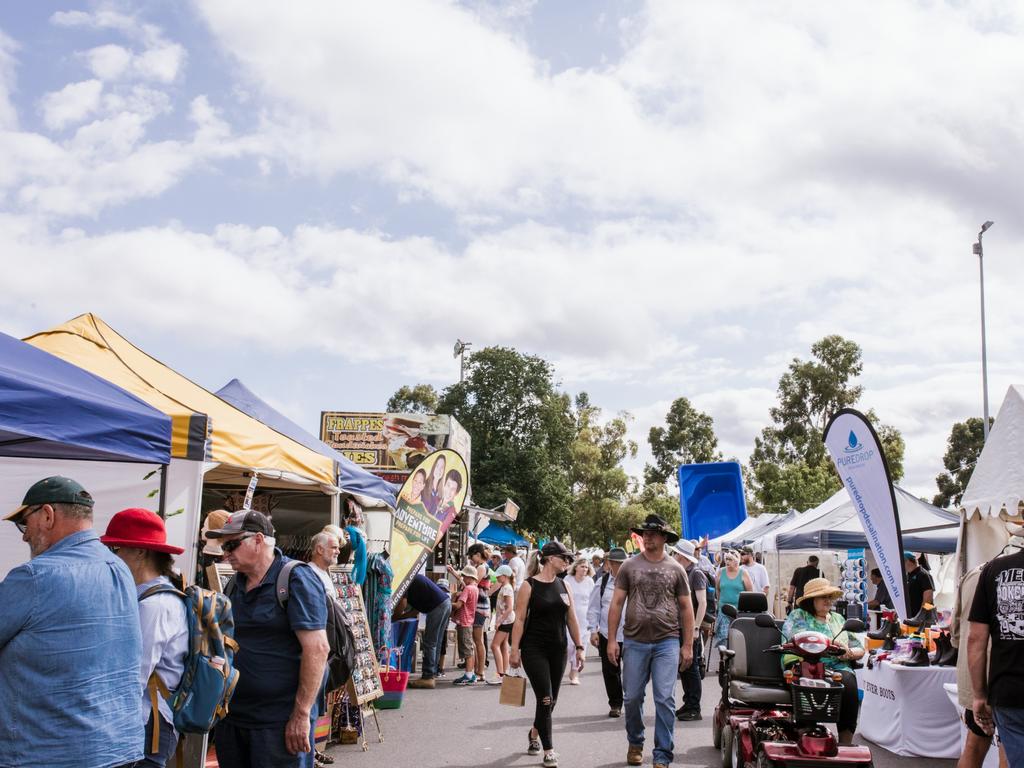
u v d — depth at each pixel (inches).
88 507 148.6
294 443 426.3
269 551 190.4
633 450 3683.6
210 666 168.2
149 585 167.5
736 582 577.6
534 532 2618.1
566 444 2790.4
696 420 4188.0
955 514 719.7
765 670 309.9
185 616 169.3
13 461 323.0
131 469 317.4
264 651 185.3
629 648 323.9
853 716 291.9
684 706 438.3
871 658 385.4
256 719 183.3
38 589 135.4
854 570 912.9
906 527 698.2
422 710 463.5
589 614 491.2
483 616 588.4
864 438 379.6
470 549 606.5
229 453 367.2
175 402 371.2
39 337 367.6
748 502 3294.8
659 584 322.7
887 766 334.3
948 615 566.3
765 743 275.0
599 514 3408.0
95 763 134.8
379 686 374.0
